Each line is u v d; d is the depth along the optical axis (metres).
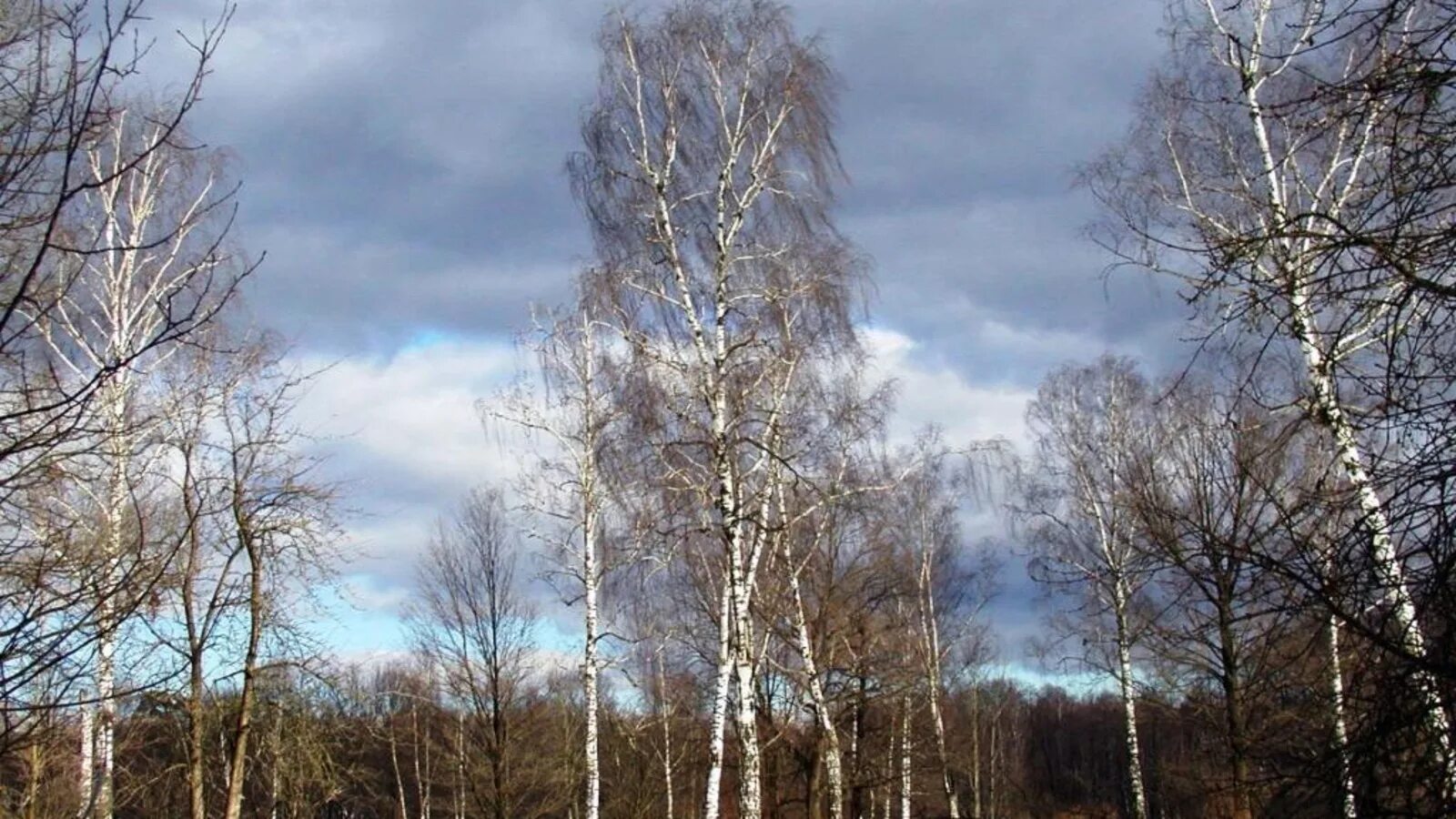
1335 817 5.68
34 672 6.17
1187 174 14.23
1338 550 5.58
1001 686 45.78
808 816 24.34
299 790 19.80
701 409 18.78
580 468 23.97
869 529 23.78
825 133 19.53
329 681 17.52
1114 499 21.44
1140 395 25.02
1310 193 12.02
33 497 7.77
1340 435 6.38
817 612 24.14
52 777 14.35
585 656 23.66
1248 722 12.95
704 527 19.05
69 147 5.49
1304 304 5.99
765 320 19.14
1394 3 5.35
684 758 30.09
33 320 6.27
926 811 37.47
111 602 7.55
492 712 27.19
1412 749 5.21
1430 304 5.35
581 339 24.25
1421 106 5.41
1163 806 24.69
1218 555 6.43
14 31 5.82
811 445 19.84
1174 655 17.02
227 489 16.16
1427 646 5.09
